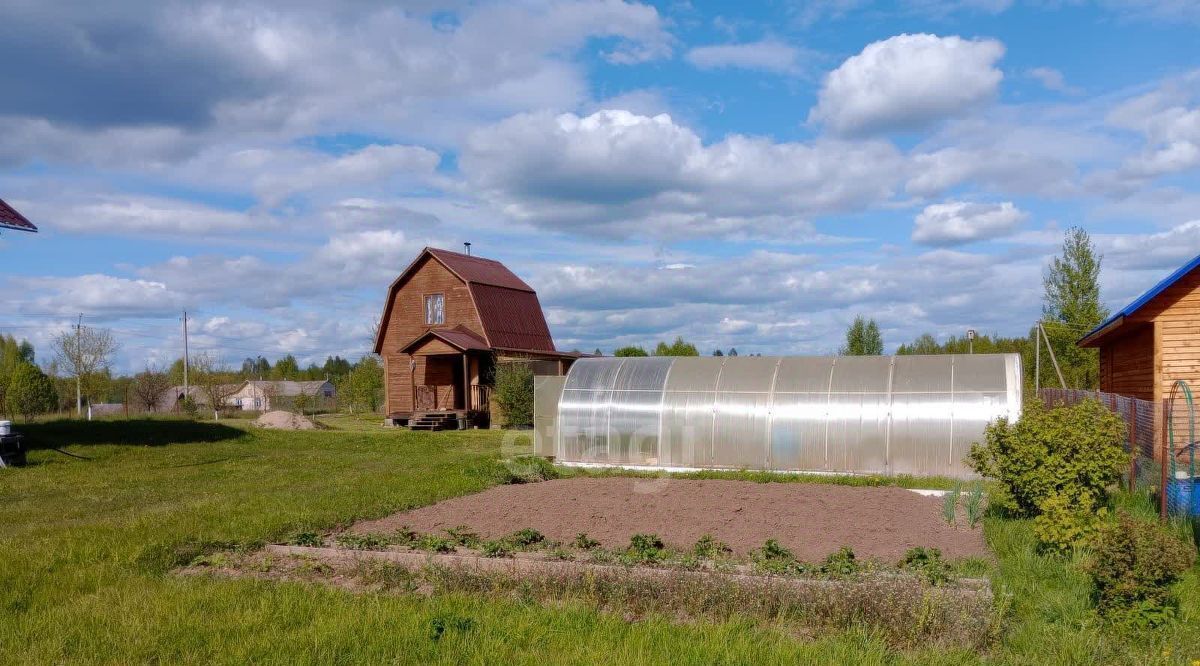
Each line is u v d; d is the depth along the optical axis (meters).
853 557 8.45
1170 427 10.79
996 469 11.10
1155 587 6.48
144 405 46.22
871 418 16.19
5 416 33.47
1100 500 10.03
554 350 39.66
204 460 20.53
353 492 14.16
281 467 19.00
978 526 10.32
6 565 8.89
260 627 6.70
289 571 8.77
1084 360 29.42
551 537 10.05
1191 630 6.47
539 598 7.49
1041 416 9.97
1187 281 15.90
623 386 18.44
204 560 9.19
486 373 35.16
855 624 6.49
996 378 16.02
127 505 13.64
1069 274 28.64
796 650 5.93
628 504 11.90
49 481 16.56
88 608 7.27
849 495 12.58
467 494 14.04
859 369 17.17
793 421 16.67
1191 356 15.83
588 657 5.90
